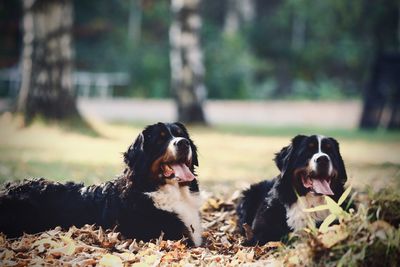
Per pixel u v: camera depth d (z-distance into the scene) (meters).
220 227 7.62
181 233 6.65
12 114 20.08
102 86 37.41
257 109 33.78
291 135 21.84
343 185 6.63
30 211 6.73
